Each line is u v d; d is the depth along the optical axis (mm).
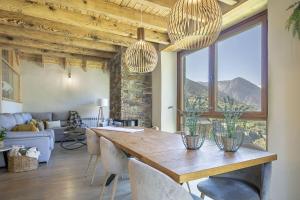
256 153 1555
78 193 2602
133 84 5410
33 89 7184
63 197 2490
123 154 2129
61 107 7527
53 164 3859
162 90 4879
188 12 1903
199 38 2199
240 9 2918
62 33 4137
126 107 5309
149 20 3564
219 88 3791
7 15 3611
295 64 2193
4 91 5090
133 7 3371
